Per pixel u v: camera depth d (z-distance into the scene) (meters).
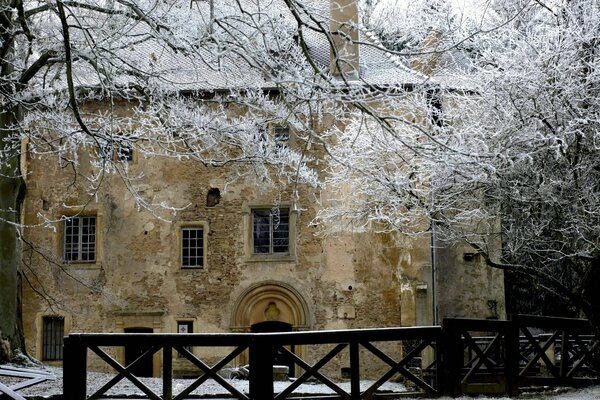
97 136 16.39
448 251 28.00
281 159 20.34
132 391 15.29
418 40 24.16
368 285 27.97
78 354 12.51
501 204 21.39
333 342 12.76
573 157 20.23
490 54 20.86
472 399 13.44
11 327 19.16
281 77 15.16
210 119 19.12
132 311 28.55
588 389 14.85
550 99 19.94
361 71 28.52
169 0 16.58
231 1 17.50
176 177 28.88
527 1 18.86
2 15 17.59
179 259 28.73
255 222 28.73
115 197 28.97
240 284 28.44
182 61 28.02
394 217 23.98
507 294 29.42
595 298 20.16
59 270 28.80
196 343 12.49
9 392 12.97
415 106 22.50
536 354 14.53
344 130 27.77
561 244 21.97
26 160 29.22
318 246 28.25
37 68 18.20
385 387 21.59
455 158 16.80
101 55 16.95
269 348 12.52
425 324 27.50
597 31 20.30
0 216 19.36
